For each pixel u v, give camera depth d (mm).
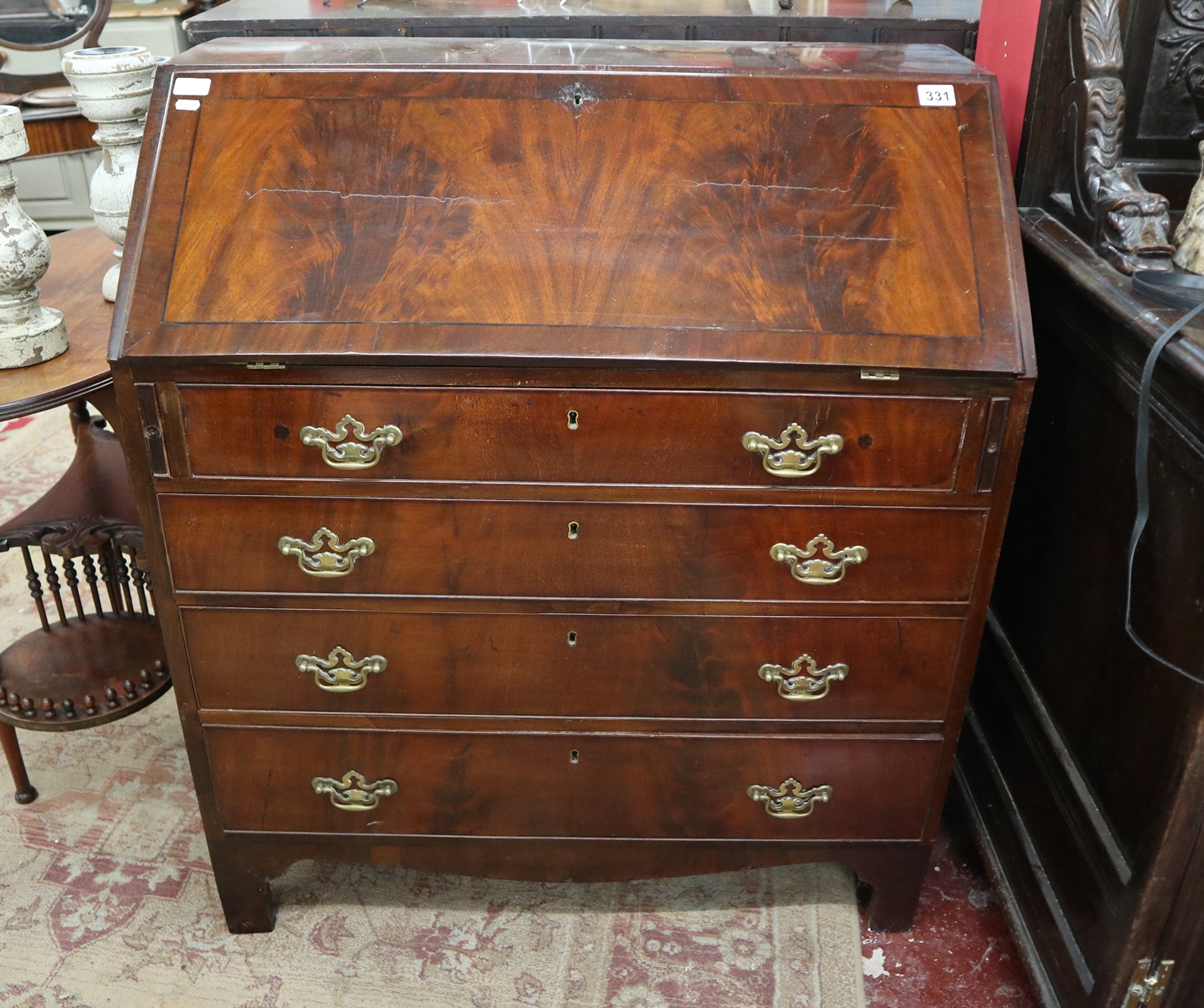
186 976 1686
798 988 1682
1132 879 1359
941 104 1431
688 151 1412
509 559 1464
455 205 1390
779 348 1324
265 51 1544
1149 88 1653
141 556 1974
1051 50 1639
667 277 1359
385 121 1414
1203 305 1242
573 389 1348
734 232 1383
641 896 1851
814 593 1488
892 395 1351
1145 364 1314
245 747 1604
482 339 1322
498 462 1396
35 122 3129
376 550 1455
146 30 4051
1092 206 1533
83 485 2100
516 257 1367
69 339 1765
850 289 1357
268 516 1435
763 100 1427
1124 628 1430
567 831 1686
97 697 1881
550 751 1610
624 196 1396
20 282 1626
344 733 1594
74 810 1998
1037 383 1761
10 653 1973
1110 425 1483
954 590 1486
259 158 1400
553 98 1425
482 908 1823
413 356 1317
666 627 1512
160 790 2051
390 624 1511
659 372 1336
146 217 1374
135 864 1887
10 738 1929
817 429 1373
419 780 1638
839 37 1985
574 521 1438
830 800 1659
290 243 1369
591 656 1534
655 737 1599
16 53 3799
